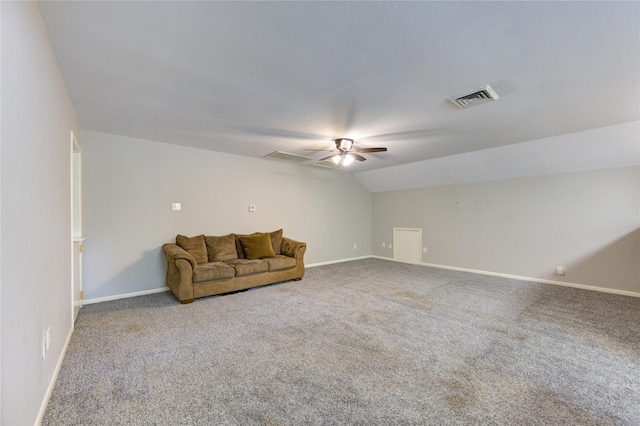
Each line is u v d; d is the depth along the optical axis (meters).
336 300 3.79
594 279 4.29
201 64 2.05
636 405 1.74
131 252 3.95
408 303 3.67
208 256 4.38
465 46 1.83
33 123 1.48
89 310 3.37
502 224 5.23
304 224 6.06
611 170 4.15
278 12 1.51
